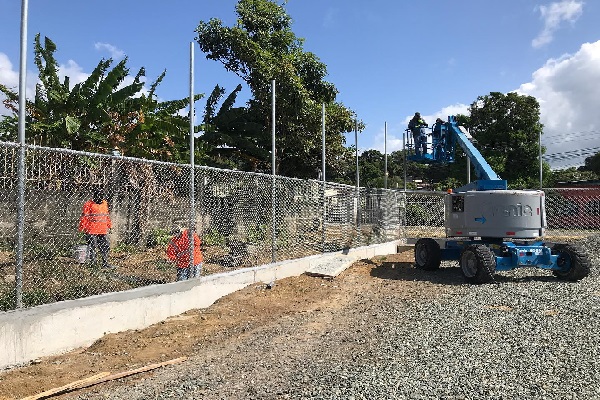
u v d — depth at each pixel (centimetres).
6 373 519
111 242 848
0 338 529
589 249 1511
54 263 719
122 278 786
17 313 546
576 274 1009
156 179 918
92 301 633
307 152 2014
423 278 1137
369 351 566
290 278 1068
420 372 484
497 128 3534
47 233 717
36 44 1361
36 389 482
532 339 580
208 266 972
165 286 749
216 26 1938
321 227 1266
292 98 1917
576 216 2358
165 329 690
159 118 1416
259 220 1048
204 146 1664
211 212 965
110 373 526
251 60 1920
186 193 901
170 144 1405
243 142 1841
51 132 1256
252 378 496
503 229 1046
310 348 597
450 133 1387
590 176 4322
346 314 781
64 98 1315
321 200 1264
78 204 775
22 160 561
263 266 1006
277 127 2008
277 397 445
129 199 892
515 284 970
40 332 569
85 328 623
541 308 738
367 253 1488
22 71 559
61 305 593
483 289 924
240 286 930
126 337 650
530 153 3478
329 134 2158
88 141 1271
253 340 644
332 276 1090
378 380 464
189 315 769
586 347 543
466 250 1060
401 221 1903
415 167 5403
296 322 734
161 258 882
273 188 1049
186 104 1562
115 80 1301
